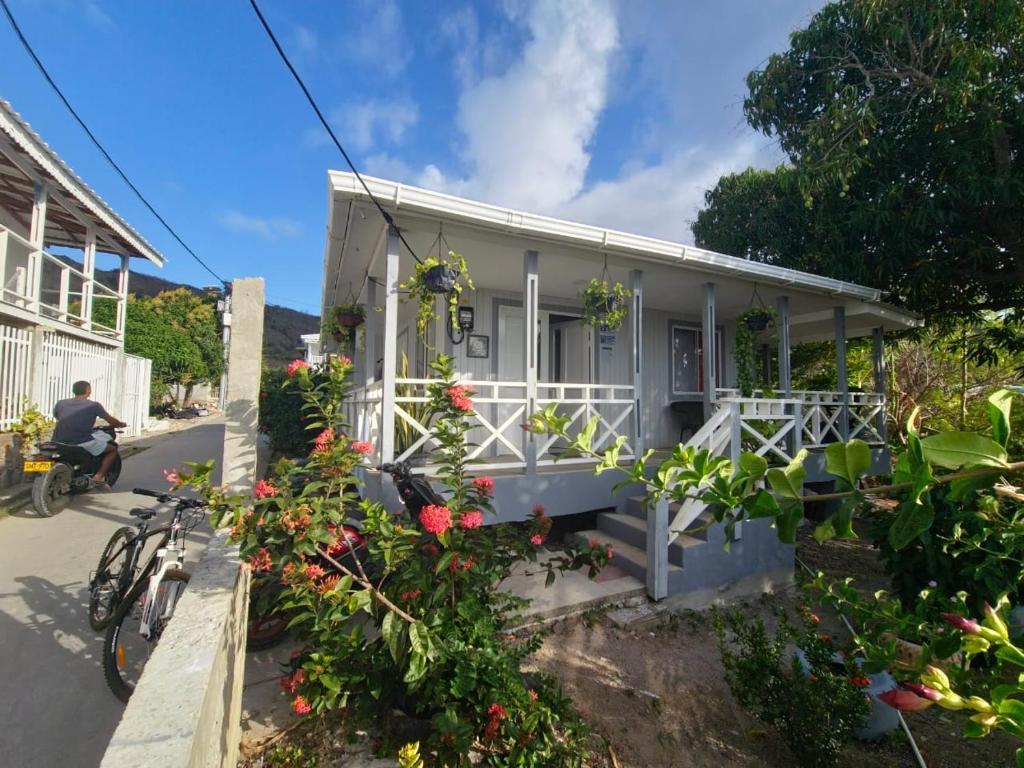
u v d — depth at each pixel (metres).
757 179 9.80
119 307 12.27
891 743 2.62
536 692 2.44
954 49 5.69
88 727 2.43
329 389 3.04
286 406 10.30
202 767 1.42
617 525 4.99
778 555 4.55
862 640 1.86
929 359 10.19
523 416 5.09
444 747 2.10
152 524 5.50
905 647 2.59
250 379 3.64
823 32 6.87
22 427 7.31
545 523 3.09
